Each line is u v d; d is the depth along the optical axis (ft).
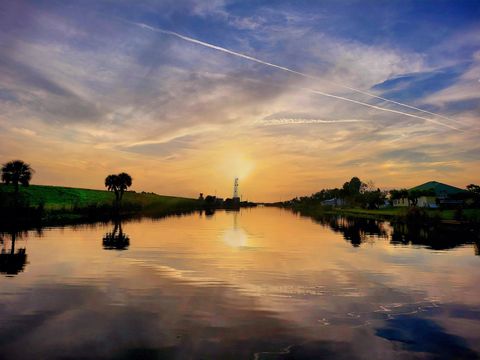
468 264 67.77
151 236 115.65
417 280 54.03
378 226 167.94
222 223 192.95
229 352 28.09
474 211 218.79
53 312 37.37
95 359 26.66
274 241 105.91
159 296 43.88
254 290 47.32
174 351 28.14
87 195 405.18
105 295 44.04
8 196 173.06
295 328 33.55
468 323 35.37
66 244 90.99
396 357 27.58
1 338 30.45
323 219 244.22
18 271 57.52
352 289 48.37
